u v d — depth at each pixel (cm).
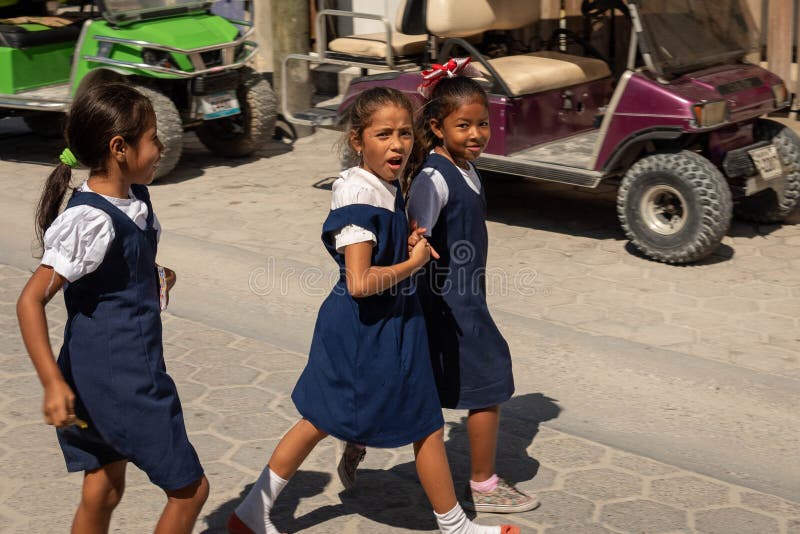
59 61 1038
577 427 463
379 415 333
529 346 555
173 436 302
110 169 290
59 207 303
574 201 854
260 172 973
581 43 859
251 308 618
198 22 966
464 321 357
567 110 795
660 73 680
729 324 585
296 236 763
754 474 420
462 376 363
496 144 749
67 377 297
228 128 1025
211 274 680
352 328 331
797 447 444
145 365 296
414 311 338
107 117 283
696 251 667
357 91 821
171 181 942
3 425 459
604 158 708
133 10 934
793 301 620
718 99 679
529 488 407
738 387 503
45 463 425
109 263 287
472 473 389
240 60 976
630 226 694
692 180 659
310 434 348
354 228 318
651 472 421
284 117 1003
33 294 275
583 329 580
